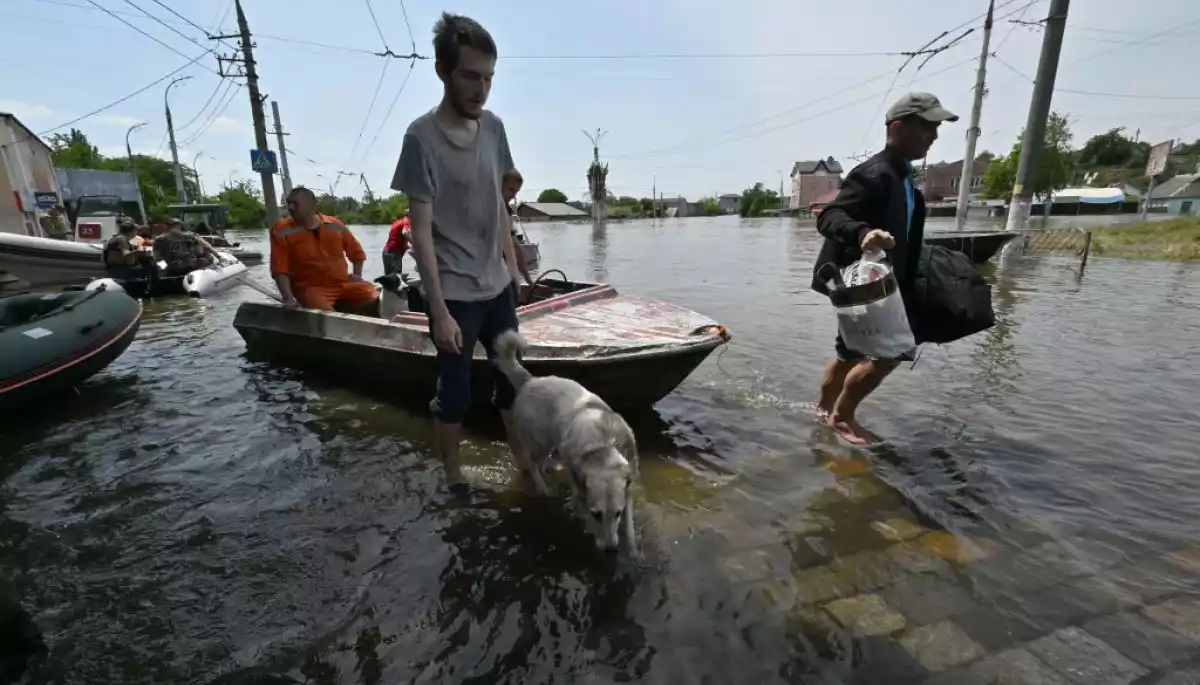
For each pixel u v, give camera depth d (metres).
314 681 2.34
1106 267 13.68
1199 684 2.17
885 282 3.84
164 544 3.32
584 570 2.99
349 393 5.87
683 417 4.92
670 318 5.30
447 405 3.74
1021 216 15.23
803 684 2.24
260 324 6.81
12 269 13.02
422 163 3.30
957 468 3.90
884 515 3.38
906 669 2.29
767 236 33.94
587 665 2.37
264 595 2.87
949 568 2.89
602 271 16.14
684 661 2.37
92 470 4.26
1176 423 4.52
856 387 4.30
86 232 19.84
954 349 6.65
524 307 5.49
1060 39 14.01
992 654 2.35
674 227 54.03
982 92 17.16
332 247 7.04
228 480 4.08
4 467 4.32
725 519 3.40
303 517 3.58
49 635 2.61
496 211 3.74
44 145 22.30
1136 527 3.18
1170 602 2.61
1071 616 2.54
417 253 3.40
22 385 5.17
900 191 4.00
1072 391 5.24
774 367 6.18
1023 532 3.17
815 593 2.74
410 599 2.81
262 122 18.61
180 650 2.52
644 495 3.71
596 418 3.36
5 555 3.24
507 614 2.68
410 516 3.56
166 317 10.58
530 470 3.88
